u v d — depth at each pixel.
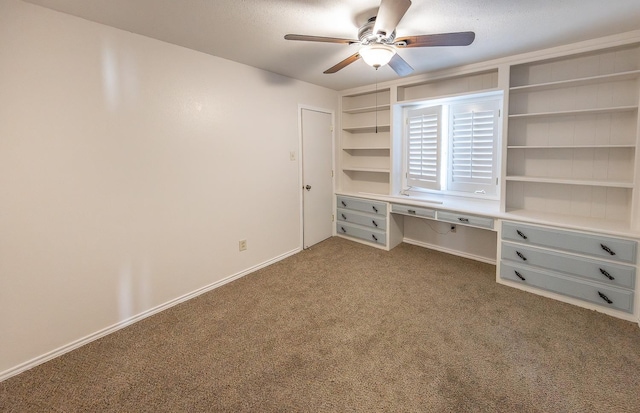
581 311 2.47
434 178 3.77
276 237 3.66
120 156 2.27
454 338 2.16
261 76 3.28
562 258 2.58
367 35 1.95
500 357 1.95
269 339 2.19
